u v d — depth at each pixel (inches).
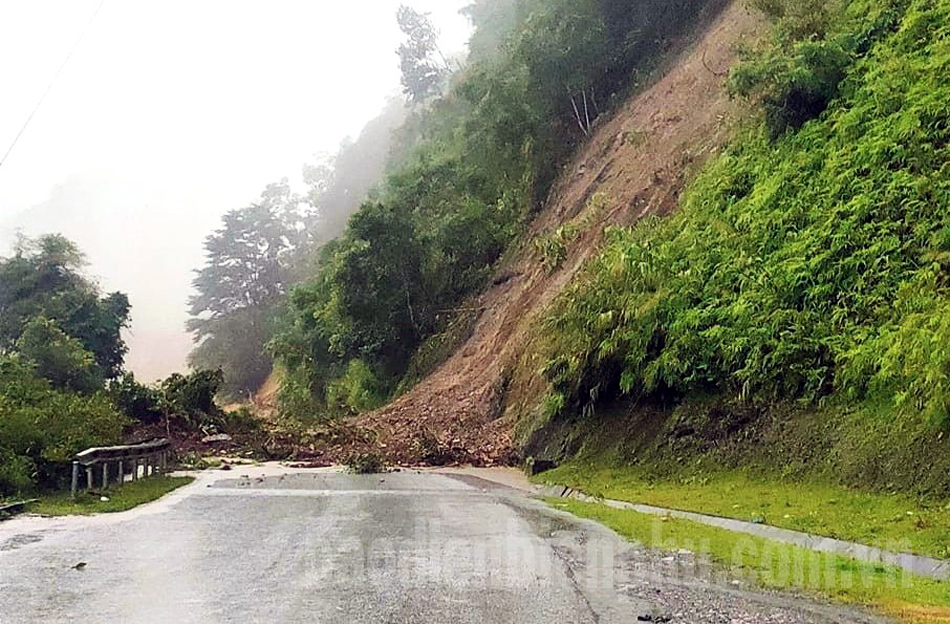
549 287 1291.8
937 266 518.0
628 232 957.2
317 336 2198.6
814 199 685.3
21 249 2170.3
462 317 1664.6
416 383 1649.9
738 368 642.8
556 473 763.4
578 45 1676.9
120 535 434.0
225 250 3794.3
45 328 1601.9
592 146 1568.7
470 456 984.9
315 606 274.4
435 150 2386.8
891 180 614.2
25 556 371.6
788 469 548.7
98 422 759.7
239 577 322.3
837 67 772.0
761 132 844.6
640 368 733.9
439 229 1802.4
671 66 1481.3
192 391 1205.1
